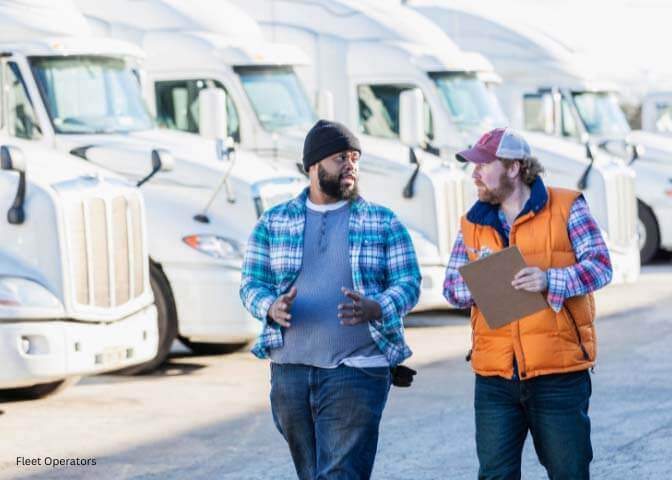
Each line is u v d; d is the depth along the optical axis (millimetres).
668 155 24469
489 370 6805
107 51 14461
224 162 14336
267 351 6945
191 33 16484
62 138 13906
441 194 17047
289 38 18438
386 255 6969
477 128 18469
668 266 24516
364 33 18375
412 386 12672
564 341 6695
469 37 22906
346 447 6797
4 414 11680
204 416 11484
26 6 14164
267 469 9555
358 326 6840
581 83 22953
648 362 13750
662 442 10094
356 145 6918
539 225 6789
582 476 6773
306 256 6918
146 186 14047
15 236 11312
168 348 13805
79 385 13188
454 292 6910
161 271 13836
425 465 9547
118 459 9906
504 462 6844
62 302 11320
